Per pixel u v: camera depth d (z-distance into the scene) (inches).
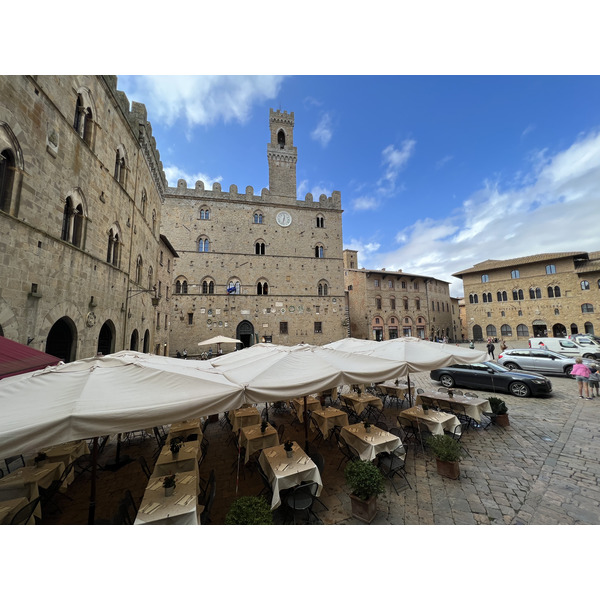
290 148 1565.0
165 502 172.7
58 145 367.9
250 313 1374.3
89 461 300.7
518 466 269.0
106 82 492.7
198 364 314.8
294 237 1501.0
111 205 519.2
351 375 249.9
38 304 331.0
